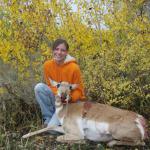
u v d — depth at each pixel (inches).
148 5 206.7
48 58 186.1
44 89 179.3
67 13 187.2
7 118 190.2
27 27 185.9
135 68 182.7
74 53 187.5
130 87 181.0
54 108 183.0
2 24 183.2
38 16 185.5
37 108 194.4
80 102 173.3
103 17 191.5
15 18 184.7
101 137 165.6
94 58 192.1
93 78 184.9
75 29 185.9
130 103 186.9
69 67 173.3
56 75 176.6
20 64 185.6
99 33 190.2
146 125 164.2
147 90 184.9
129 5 194.9
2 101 193.0
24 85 191.8
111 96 181.6
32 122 189.2
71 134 168.7
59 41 172.4
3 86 190.5
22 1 185.3
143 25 189.9
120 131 160.9
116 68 186.1
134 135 160.7
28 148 166.9
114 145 163.6
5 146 168.4
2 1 186.1
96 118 164.6
